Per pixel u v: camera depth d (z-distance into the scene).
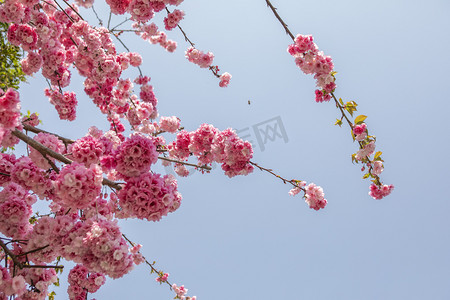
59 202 3.63
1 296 2.95
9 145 3.25
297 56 3.87
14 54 6.29
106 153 3.15
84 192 2.75
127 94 5.38
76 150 3.02
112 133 5.23
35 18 4.44
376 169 4.29
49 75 4.98
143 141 3.09
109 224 2.88
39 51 4.88
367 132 3.93
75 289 4.00
